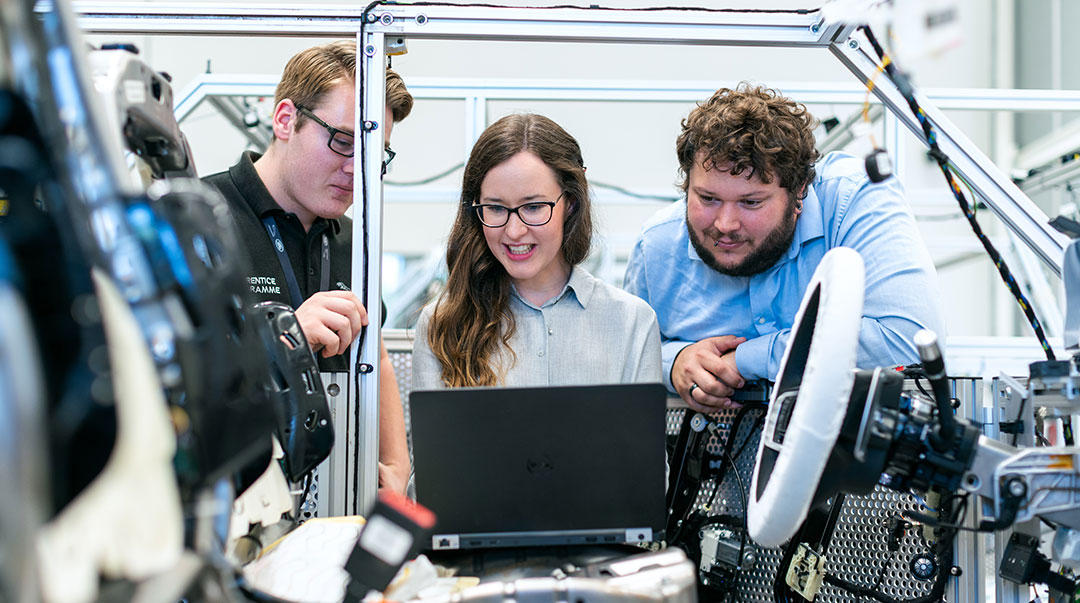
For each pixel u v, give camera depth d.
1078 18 4.32
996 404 1.28
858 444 0.97
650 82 2.50
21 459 0.50
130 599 0.59
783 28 1.34
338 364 1.57
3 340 0.51
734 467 1.37
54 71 0.64
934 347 0.94
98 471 0.59
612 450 1.01
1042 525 1.16
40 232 0.61
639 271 1.79
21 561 0.50
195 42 4.39
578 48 4.62
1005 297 4.98
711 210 1.49
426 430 1.00
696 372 1.42
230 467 0.74
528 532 1.04
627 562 0.96
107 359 0.59
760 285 1.62
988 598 1.31
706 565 1.37
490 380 1.50
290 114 1.69
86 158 0.65
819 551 1.32
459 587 0.94
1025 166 3.69
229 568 0.75
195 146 4.23
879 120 2.62
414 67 4.54
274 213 1.74
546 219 1.47
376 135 1.31
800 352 1.09
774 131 1.41
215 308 0.72
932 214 4.35
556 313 1.58
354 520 1.06
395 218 4.95
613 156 4.85
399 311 4.35
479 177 1.51
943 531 1.26
